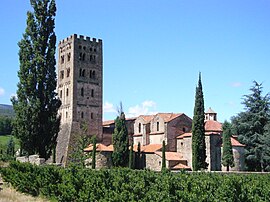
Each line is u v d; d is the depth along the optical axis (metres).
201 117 73.44
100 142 101.94
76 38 102.75
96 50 106.94
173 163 81.12
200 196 24.84
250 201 25.11
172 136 89.00
